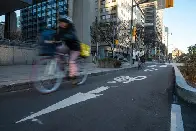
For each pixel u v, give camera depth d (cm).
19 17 10444
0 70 1190
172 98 572
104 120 370
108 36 5128
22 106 437
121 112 421
